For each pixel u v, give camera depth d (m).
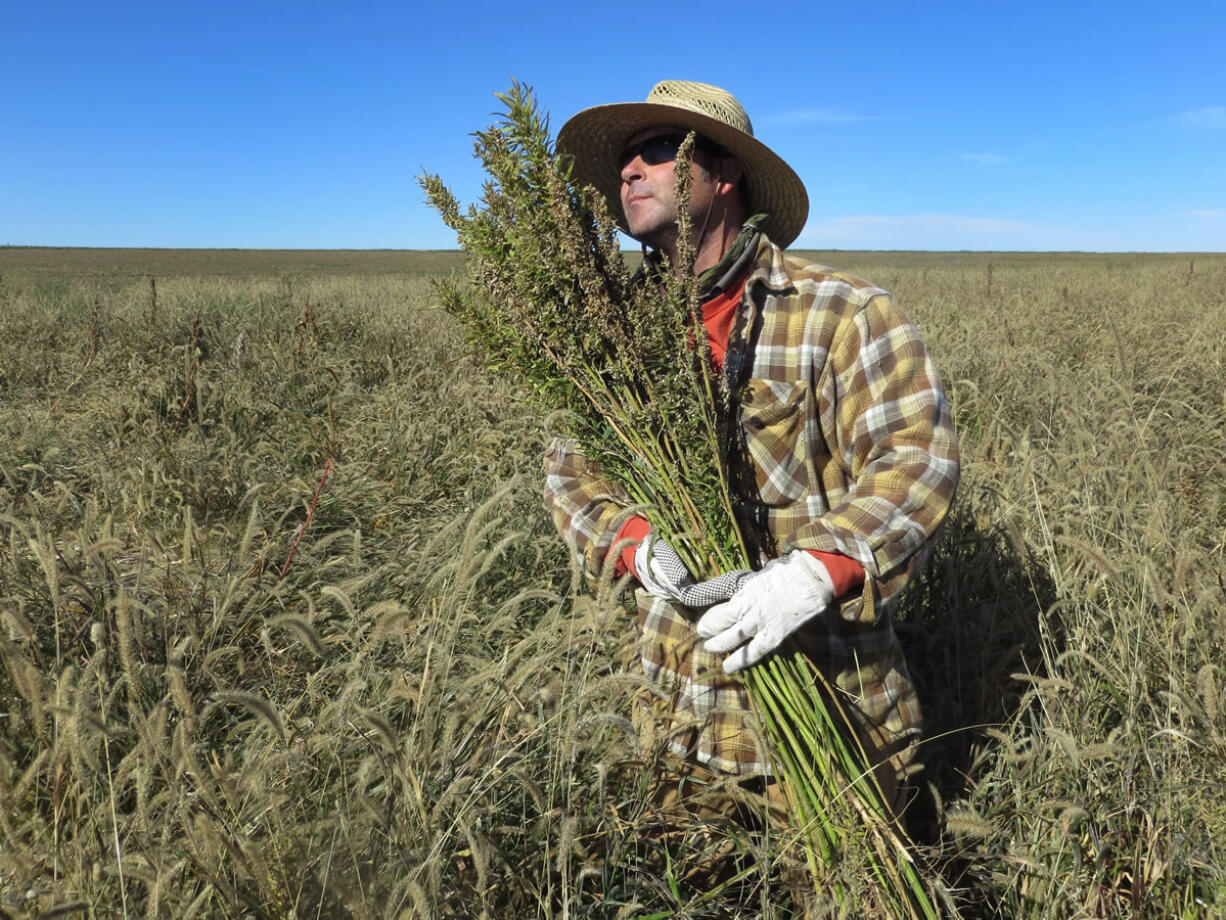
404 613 1.97
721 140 1.93
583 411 1.89
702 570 1.80
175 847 1.58
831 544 1.69
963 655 2.72
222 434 5.45
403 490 4.62
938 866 2.01
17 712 1.99
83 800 1.61
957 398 6.27
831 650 1.92
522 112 1.80
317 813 1.77
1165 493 3.09
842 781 1.75
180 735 1.56
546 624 2.37
